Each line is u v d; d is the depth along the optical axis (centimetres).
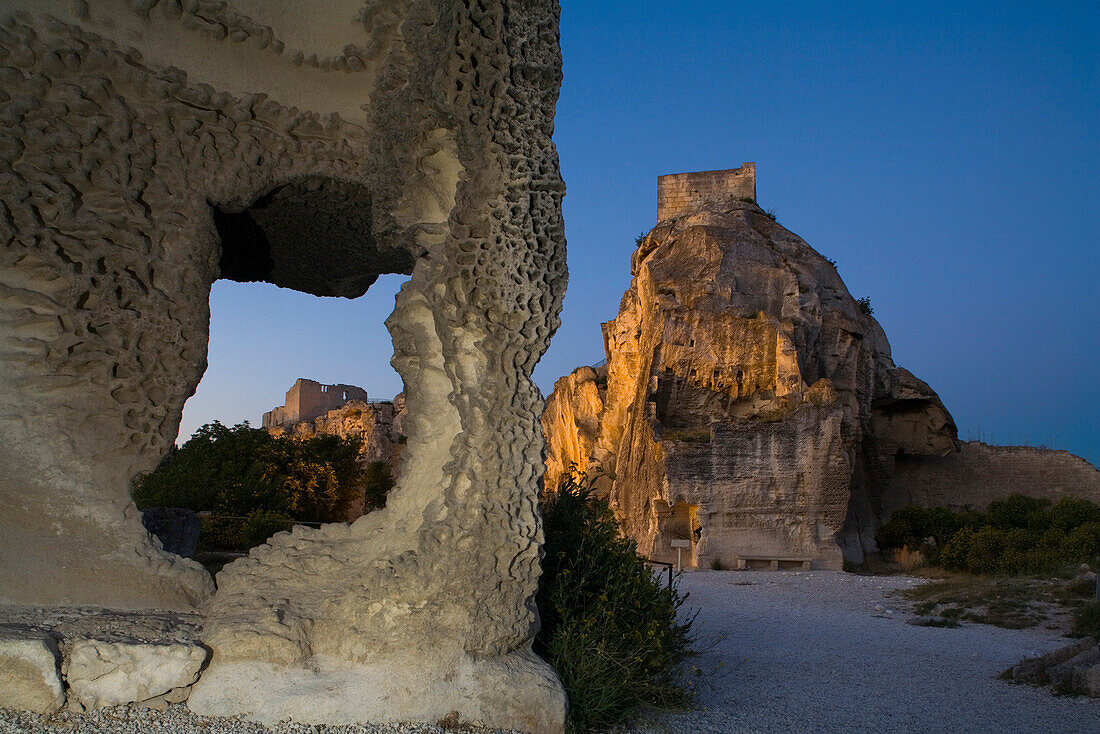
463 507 537
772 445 2330
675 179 3350
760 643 1096
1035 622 1275
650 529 2445
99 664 460
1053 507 2403
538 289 568
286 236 812
